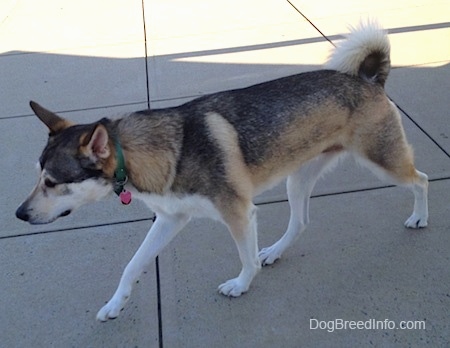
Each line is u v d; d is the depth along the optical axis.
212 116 1.52
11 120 2.59
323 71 1.67
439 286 1.57
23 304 1.65
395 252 1.71
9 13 3.92
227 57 2.94
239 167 1.52
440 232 1.76
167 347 1.48
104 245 1.85
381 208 1.89
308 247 1.77
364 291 1.59
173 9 3.69
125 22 3.55
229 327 1.52
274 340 1.47
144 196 1.52
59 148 1.41
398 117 1.67
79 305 1.64
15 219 1.99
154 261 1.77
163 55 3.04
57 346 1.52
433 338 1.43
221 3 3.71
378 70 1.65
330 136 1.64
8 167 2.26
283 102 1.58
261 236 1.84
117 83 2.81
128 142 1.47
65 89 2.81
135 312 1.60
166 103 2.57
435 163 2.05
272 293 1.61
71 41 3.35
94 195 1.46
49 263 1.79
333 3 3.49
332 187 2.02
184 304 1.61
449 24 3.02
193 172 1.48
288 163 1.62
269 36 3.12
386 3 3.38
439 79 2.55
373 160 1.67
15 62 3.15
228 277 1.68
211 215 1.54
